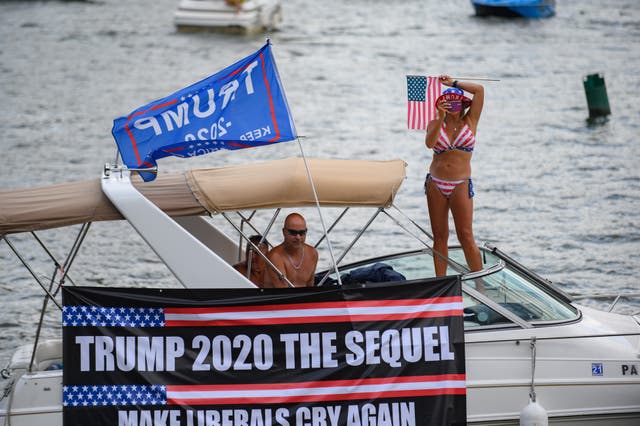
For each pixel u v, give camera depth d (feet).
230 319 93.09
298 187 98.02
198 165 279.28
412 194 238.68
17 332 152.76
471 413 97.81
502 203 230.07
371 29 529.45
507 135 307.37
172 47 485.15
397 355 94.43
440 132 105.19
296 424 93.66
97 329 91.86
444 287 94.79
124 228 215.51
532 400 97.45
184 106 97.40
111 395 92.12
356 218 217.77
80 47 479.82
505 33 509.35
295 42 497.87
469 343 98.53
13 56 454.81
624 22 531.91
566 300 107.45
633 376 100.68
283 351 93.66
